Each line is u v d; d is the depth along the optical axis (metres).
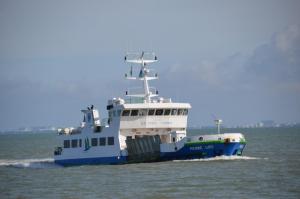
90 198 198.12
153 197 195.38
